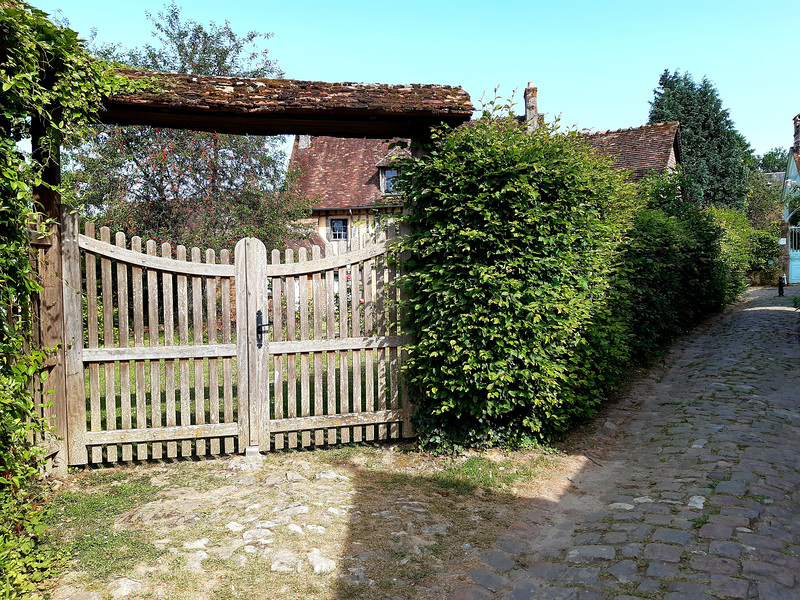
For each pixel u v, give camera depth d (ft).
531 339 20.04
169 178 54.80
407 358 21.48
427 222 20.71
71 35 15.24
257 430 20.11
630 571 12.53
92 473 18.54
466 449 20.88
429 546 13.91
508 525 15.24
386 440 22.02
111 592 11.62
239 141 57.36
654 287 34.81
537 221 20.15
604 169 27.84
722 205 106.73
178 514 15.31
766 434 20.95
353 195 81.15
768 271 95.40
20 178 13.83
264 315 20.10
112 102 18.22
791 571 12.14
